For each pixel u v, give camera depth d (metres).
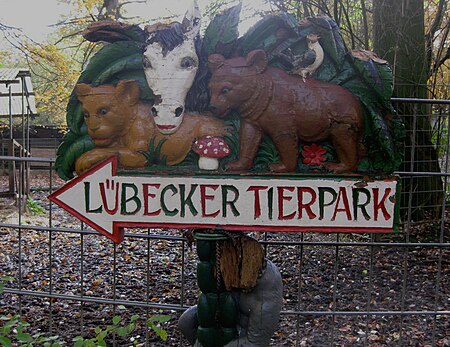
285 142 2.11
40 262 5.80
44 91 16.62
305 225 2.13
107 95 2.19
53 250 6.31
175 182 2.17
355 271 5.26
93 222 2.23
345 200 2.13
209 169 2.15
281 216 2.14
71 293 4.73
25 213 8.52
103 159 2.20
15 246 6.49
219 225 2.16
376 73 2.08
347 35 8.00
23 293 3.19
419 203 6.39
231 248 2.18
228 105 2.12
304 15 7.11
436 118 7.21
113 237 2.22
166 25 2.15
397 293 4.73
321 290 4.80
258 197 2.14
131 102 2.20
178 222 2.18
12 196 10.15
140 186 2.19
